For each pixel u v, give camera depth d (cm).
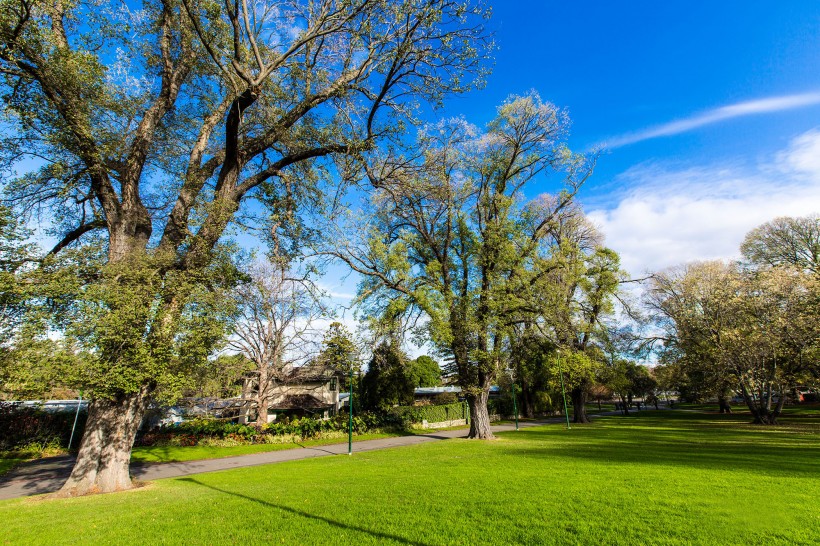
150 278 1054
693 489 845
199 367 1200
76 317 952
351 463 1530
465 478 1040
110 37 1148
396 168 1437
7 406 2166
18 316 993
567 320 2398
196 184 1337
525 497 802
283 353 2792
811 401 5203
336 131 1377
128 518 754
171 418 2856
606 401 8275
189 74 1464
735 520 632
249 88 1234
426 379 5388
